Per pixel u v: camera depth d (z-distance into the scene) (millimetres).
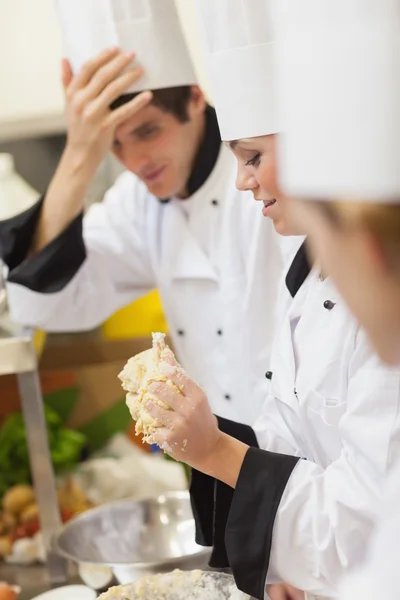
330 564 1318
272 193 1359
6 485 2453
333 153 705
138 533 2062
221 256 2057
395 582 808
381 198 677
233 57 1376
